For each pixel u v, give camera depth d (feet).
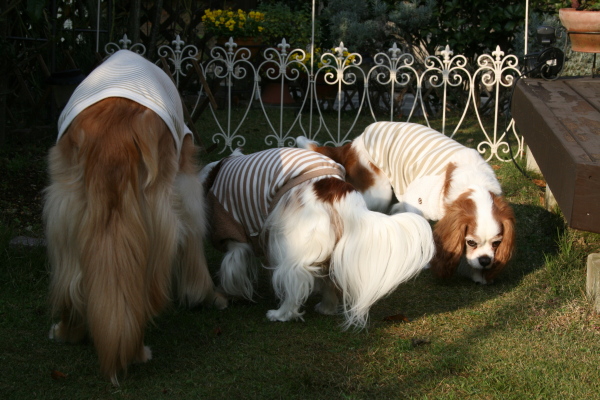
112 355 8.45
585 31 17.85
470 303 12.30
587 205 9.19
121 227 8.45
